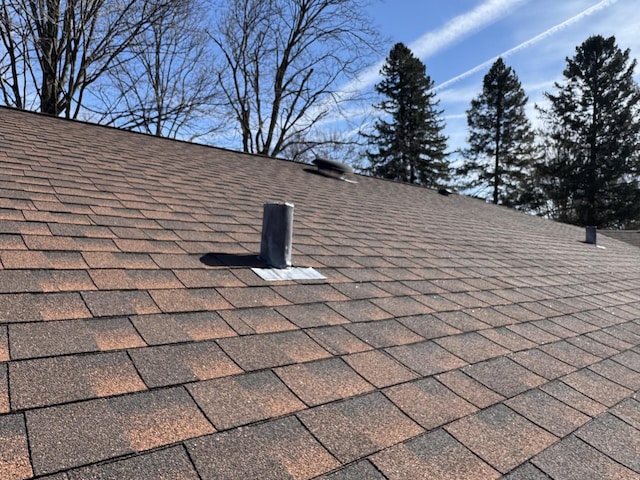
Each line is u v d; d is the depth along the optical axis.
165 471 1.46
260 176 8.40
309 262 4.00
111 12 19.03
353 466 1.70
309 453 1.71
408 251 5.38
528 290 4.86
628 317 4.66
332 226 5.71
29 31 17.27
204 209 4.91
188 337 2.30
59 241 3.04
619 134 34.28
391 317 3.23
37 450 1.41
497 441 2.05
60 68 19.14
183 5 20.42
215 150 9.90
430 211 9.67
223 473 1.51
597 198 34.62
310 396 2.07
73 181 4.62
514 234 9.35
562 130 36.56
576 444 2.15
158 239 3.59
